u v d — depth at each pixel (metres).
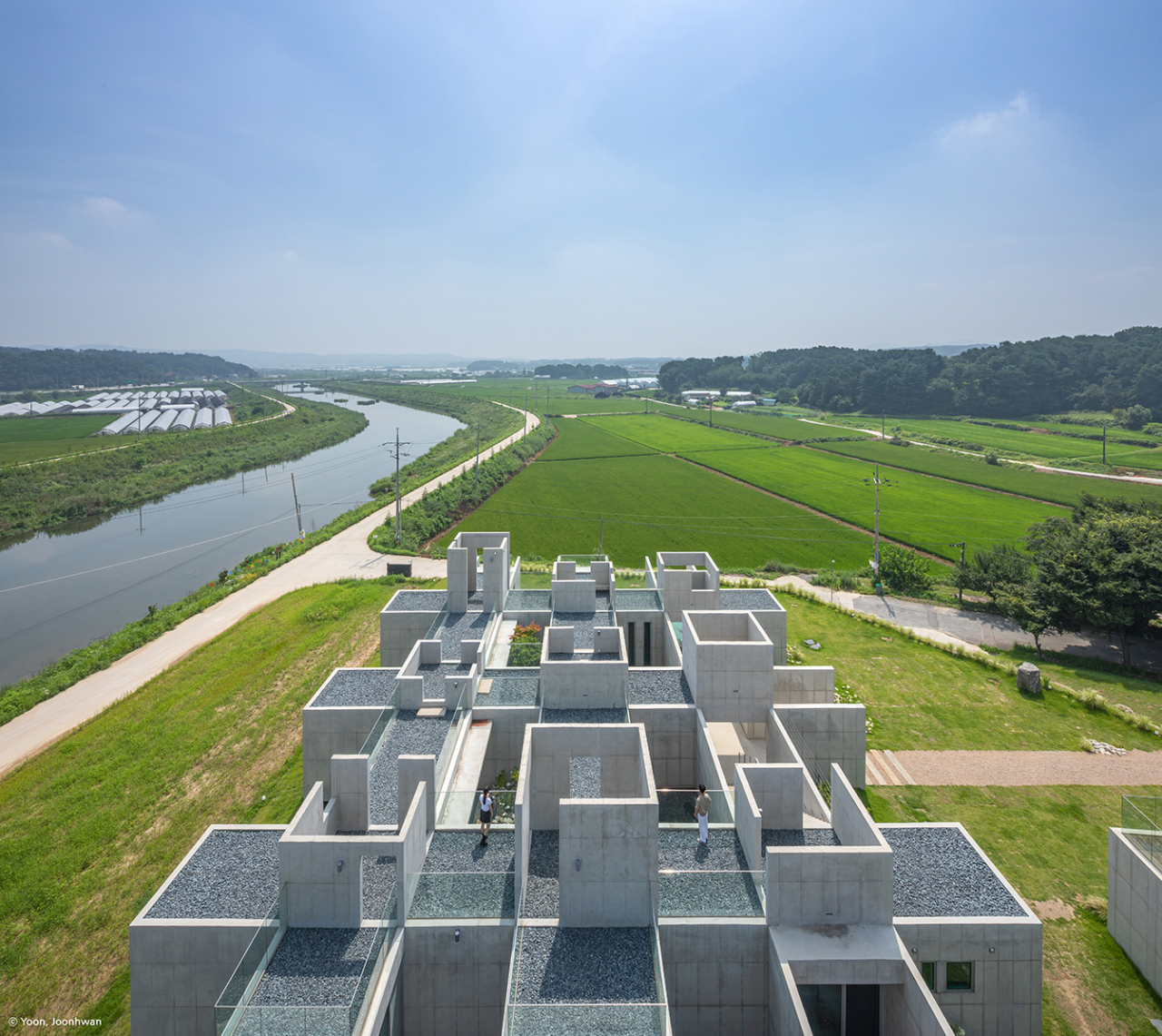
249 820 34.25
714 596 42.38
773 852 19.94
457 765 27.75
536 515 100.12
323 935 19.75
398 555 79.19
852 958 19.20
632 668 36.28
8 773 38.38
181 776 37.94
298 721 43.12
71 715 44.56
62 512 105.12
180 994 20.42
